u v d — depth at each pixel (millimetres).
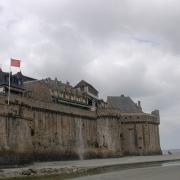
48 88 110375
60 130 99188
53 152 95062
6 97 78250
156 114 141875
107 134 117438
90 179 57562
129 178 58688
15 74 102375
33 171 65062
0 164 68188
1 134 69625
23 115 77438
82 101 123875
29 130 80000
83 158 107438
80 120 109188
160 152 141250
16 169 66688
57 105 98688
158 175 62531
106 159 109250
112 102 140500
